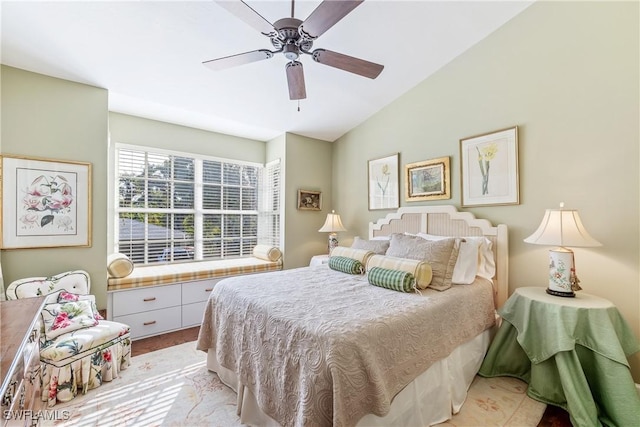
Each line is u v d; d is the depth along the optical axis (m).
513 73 2.45
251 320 1.72
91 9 1.92
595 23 2.04
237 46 2.33
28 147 2.35
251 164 4.41
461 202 2.81
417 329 1.59
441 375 1.71
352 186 4.07
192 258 3.87
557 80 2.21
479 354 2.13
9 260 2.29
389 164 3.52
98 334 2.03
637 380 1.86
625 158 1.92
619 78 1.94
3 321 1.23
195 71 2.61
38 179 2.39
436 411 1.65
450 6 2.24
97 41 2.17
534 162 2.34
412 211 3.17
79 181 2.57
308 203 4.18
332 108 3.51
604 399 1.61
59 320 2.01
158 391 1.95
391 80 3.11
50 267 2.44
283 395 1.37
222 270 3.43
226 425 1.64
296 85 2.07
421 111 3.17
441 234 2.90
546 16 2.26
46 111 2.43
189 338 2.89
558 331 1.72
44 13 1.90
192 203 3.88
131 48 2.27
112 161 3.30
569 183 2.16
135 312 2.87
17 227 2.30
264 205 4.55
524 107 2.39
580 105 2.11
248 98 3.12
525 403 1.82
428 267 2.09
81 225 2.57
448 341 1.77
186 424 1.64
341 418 1.15
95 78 2.57
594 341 1.66
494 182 2.56
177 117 3.50
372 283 2.18
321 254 4.31
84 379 1.92
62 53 2.25
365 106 3.54
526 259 2.38
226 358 1.89
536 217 2.32
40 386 1.53
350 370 1.24
